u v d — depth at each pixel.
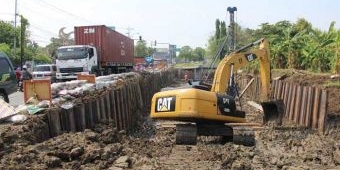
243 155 12.77
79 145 10.88
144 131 20.83
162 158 12.06
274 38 38.06
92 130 14.59
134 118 23.84
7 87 18.25
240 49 18.19
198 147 14.14
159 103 14.88
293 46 34.19
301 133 17.19
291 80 25.89
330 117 17.50
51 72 37.00
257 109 25.67
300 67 33.88
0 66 18.12
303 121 18.95
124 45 43.16
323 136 16.41
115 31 39.31
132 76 29.92
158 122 19.73
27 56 69.62
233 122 15.14
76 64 32.72
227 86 17.28
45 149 10.49
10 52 62.69
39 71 38.12
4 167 8.73
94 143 11.78
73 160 10.17
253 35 48.84
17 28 75.81
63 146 10.70
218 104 14.66
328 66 29.80
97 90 18.83
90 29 35.69
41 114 12.87
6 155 9.54
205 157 12.23
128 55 45.22
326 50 29.89
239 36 54.09
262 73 18.92
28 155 9.59
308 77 25.52
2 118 12.28
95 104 16.05
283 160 12.28
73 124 13.78
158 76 45.19
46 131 12.36
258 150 14.12
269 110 19.06
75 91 17.33
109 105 18.09
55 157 9.85
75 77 32.72
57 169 9.44
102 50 35.62
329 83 22.44
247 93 35.56
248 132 14.75
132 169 10.10
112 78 26.42
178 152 13.14
